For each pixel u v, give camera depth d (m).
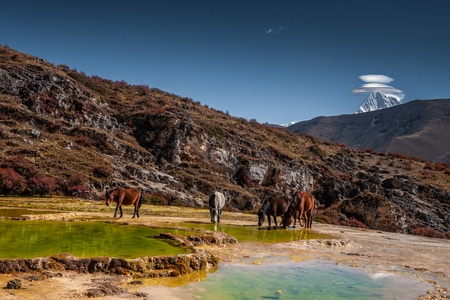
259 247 14.98
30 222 16.66
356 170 63.88
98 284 8.43
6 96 45.22
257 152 55.28
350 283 10.48
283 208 22.41
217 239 14.73
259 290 9.22
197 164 49.19
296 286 9.82
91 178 36.38
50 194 32.59
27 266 8.84
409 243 20.56
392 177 59.50
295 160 57.16
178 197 39.16
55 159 37.53
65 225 16.14
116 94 62.19
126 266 9.55
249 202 44.38
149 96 65.88
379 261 14.05
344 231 24.00
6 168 32.88
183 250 11.55
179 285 9.11
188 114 60.12
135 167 41.91
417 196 54.97
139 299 7.76
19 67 50.19
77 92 51.66
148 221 19.77
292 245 15.97
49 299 7.28
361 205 44.44
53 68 58.16
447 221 50.03
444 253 17.31
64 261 9.28
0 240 11.65
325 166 60.56
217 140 53.59
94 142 44.28
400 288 10.19
